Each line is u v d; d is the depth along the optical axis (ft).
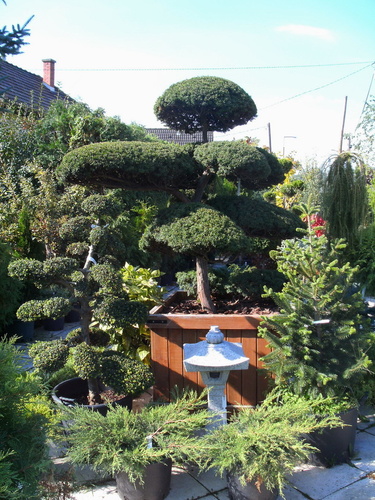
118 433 8.55
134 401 13.12
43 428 7.61
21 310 10.55
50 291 22.03
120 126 29.09
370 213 16.35
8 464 5.87
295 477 9.53
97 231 10.84
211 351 9.83
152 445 8.71
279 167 14.33
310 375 9.81
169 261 35.24
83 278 11.18
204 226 11.50
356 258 15.11
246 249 11.53
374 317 14.30
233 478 8.63
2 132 27.91
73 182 12.51
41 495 7.11
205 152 12.43
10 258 19.21
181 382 12.04
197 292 14.90
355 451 10.53
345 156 15.31
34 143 29.09
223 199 13.92
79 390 12.22
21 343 20.10
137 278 15.05
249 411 9.58
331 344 10.33
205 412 9.21
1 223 22.77
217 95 13.03
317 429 9.73
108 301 10.72
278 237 13.87
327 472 9.71
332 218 15.42
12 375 7.11
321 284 9.91
